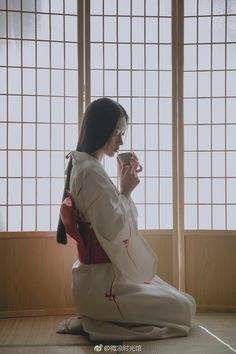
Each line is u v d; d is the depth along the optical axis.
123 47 3.72
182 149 3.70
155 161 3.75
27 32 3.63
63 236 3.05
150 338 2.77
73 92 3.69
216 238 3.72
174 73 3.69
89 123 2.92
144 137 3.75
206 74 3.75
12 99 3.62
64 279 3.62
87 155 2.93
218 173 3.76
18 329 3.13
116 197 2.81
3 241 3.57
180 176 3.71
